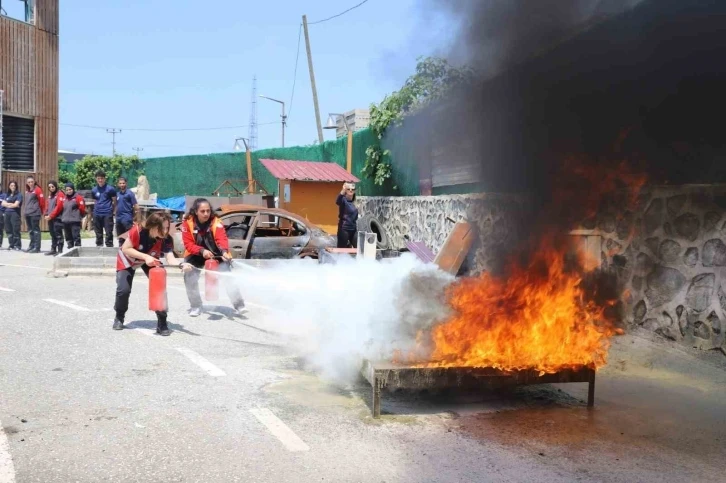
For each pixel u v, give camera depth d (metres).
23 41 21.61
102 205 14.63
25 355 5.92
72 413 4.41
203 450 3.82
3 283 10.34
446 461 3.74
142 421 4.29
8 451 3.74
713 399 5.01
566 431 4.29
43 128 22.48
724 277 5.98
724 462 3.83
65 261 11.19
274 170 15.41
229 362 5.83
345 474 3.53
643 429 4.35
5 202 16.17
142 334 6.88
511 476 3.57
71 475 3.44
